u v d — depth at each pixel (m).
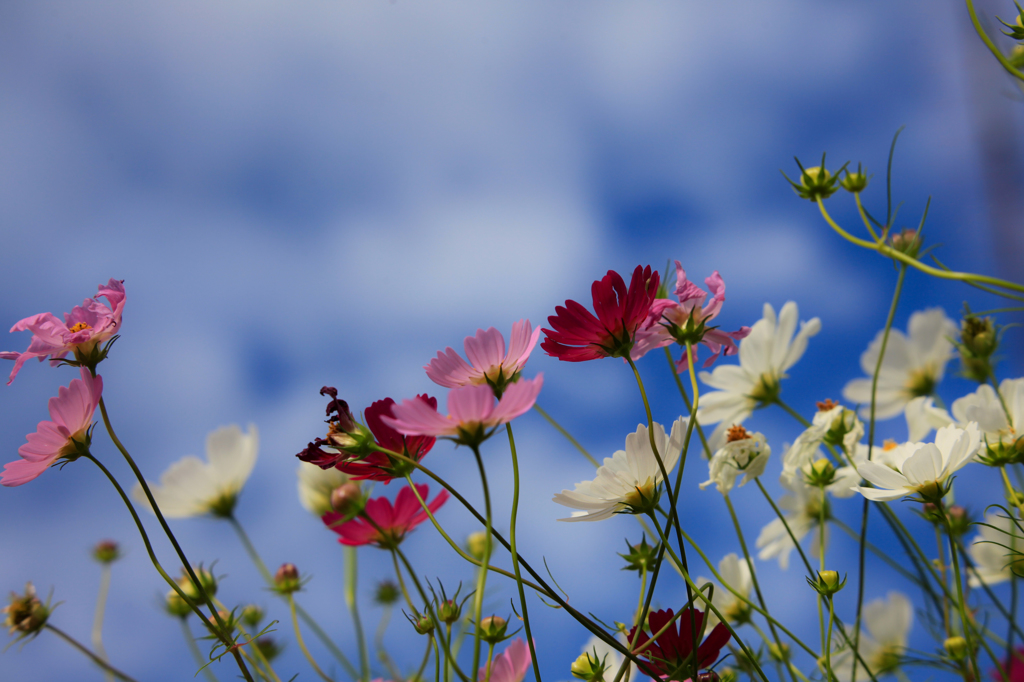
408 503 1.24
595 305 1.20
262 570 1.41
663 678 1.15
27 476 1.19
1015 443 1.23
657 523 1.18
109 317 1.22
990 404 1.26
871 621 1.32
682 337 1.22
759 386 1.38
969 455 1.19
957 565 1.19
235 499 1.52
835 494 1.29
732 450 1.28
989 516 1.27
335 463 1.18
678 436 1.20
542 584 1.14
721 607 1.32
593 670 1.19
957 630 1.28
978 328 1.28
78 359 1.21
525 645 1.21
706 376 1.40
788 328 1.39
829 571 1.22
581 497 1.18
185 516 1.51
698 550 1.19
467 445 1.13
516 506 1.14
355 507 1.22
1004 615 1.27
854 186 1.25
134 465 1.17
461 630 1.25
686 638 1.19
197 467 1.53
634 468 1.19
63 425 1.19
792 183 1.26
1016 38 1.21
